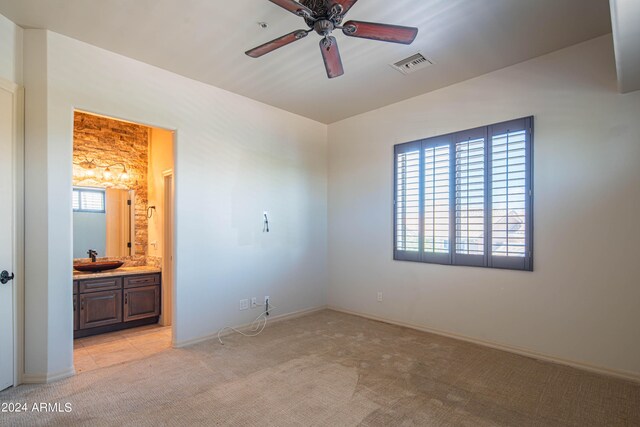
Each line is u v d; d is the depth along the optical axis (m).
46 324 2.70
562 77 3.04
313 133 5.00
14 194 2.61
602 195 2.83
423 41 2.89
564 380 2.69
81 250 4.34
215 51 3.07
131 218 4.73
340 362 3.07
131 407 2.32
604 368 2.80
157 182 4.59
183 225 3.54
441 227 3.84
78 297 3.78
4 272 2.52
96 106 2.99
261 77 3.59
